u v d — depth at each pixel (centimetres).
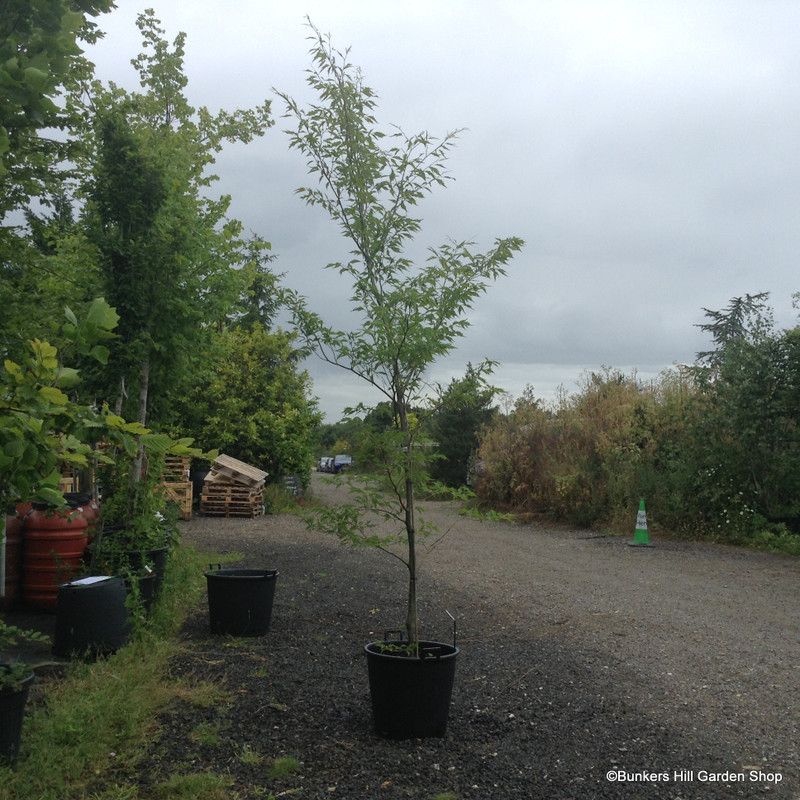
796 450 1466
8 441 279
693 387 1780
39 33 334
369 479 456
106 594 577
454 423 2680
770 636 732
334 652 623
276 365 2342
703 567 1184
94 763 394
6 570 718
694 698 531
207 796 358
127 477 762
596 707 500
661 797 369
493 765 401
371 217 476
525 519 1895
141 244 756
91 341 299
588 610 834
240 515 1911
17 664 383
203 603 802
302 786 372
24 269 549
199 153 1153
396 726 433
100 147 772
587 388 2050
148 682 510
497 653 633
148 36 1173
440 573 1068
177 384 876
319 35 477
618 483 1691
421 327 460
